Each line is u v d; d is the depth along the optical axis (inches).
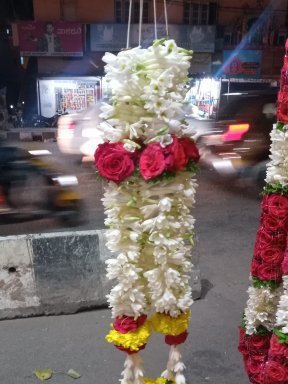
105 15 665.0
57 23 647.8
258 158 325.1
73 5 660.7
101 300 144.7
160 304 69.5
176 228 68.7
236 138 335.3
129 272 68.7
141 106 66.6
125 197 68.6
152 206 67.5
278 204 78.2
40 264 141.1
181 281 70.6
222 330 134.7
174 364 74.1
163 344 127.2
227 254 193.6
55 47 657.0
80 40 655.8
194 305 149.6
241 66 684.7
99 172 68.4
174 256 68.7
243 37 687.1
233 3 683.4
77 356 121.1
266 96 339.6
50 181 236.7
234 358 121.0
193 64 683.4
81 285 143.4
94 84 690.8
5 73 751.7
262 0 684.7
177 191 68.0
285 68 74.0
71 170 353.7
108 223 70.5
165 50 64.0
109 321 138.8
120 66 64.6
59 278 142.1
